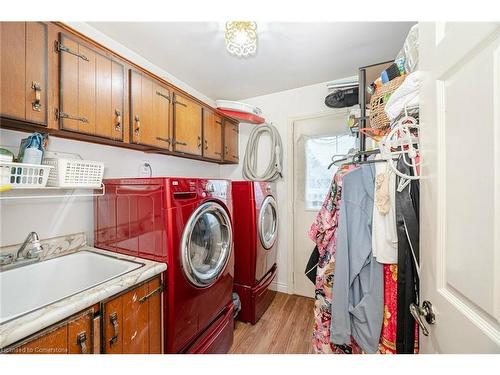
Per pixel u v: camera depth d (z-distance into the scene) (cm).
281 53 174
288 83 231
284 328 187
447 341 55
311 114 238
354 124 151
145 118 151
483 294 44
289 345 166
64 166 110
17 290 106
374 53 174
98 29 145
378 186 92
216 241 158
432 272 63
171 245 112
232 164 290
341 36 153
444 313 57
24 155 100
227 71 204
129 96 140
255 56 179
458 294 52
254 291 191
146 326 104
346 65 193
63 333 75
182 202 120
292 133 251
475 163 46
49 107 101
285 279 255
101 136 123
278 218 254
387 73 109
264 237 209
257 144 267
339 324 99
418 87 79
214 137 233
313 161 245
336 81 191
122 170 171
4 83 86
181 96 186
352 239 99
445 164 57
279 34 150
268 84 233
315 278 133
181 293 117
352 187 103
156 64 190
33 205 121
